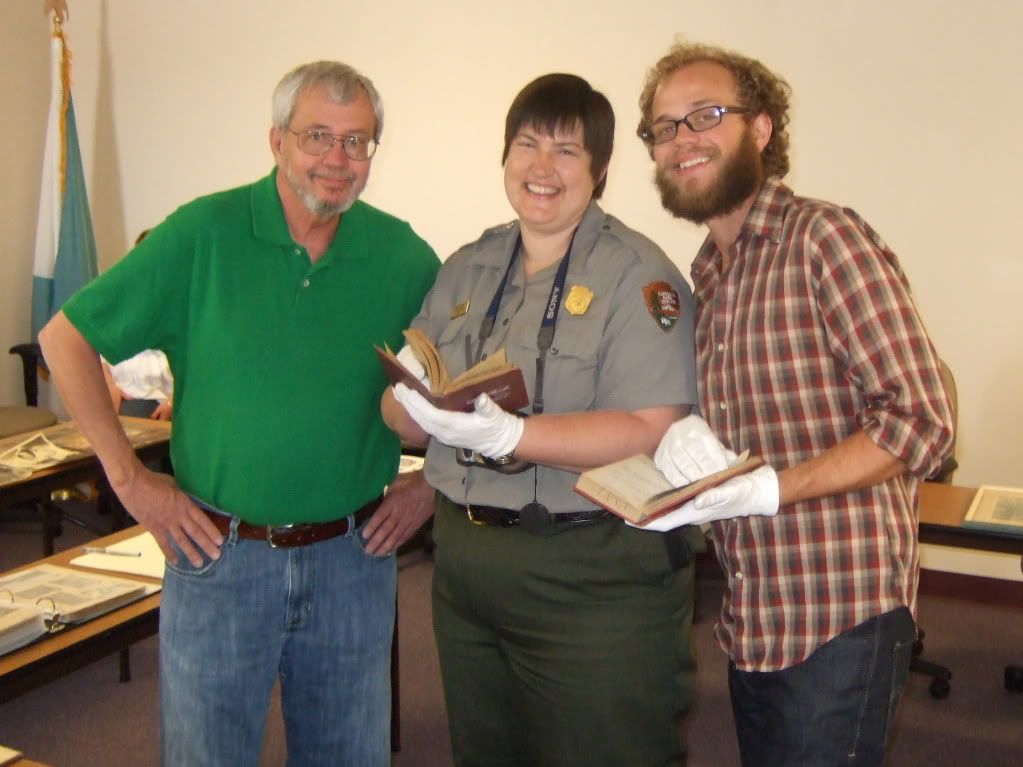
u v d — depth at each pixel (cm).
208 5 508
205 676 173
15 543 441
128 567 219
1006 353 376
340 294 178
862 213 389
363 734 188
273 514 172
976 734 292
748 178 151
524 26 441
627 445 149
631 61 421
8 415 419
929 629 370
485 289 173
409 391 145
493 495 158
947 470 327
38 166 542
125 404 413
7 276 532
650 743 157
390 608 193
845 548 140
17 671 169
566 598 153
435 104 466
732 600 150
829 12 383
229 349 171
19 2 522
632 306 155
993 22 359
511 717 169
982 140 367
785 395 142
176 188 536
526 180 160
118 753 273
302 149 169
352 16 477
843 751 142
